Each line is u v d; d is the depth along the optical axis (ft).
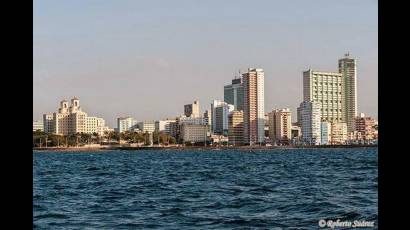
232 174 152.46
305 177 130.62
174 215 59.67
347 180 115.55
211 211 63.41
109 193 92.43
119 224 53.62
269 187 100.37
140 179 135.33
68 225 53.36
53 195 88.28
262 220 54.13
